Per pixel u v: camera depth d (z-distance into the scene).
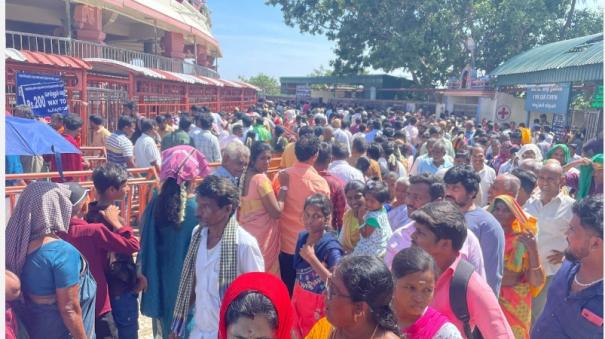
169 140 7.87
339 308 1.79
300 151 4.48
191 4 33.91
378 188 3.66
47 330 2.60
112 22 21.55
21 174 5.39
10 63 9.59
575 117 18.77
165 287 3.41
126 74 13.75
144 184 6.61
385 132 9.92
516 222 3.32
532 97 19.80
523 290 3.37
